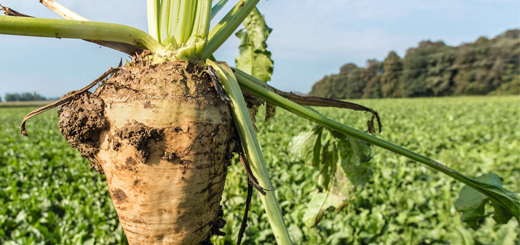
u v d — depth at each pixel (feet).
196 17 4.13
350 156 6.63
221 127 3.76
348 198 6.82
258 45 6.42
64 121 3.73
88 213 14.52
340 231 12.48
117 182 3.76
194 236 3.92
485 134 38.09
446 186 17.15
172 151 3.54
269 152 26.22
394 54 207.31
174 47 3.93
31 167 24.31
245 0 4.54
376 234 12.71
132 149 3.52
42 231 12.85
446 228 13.12
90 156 3.99
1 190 19.03
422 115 68.28
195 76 3.79
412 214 14.32
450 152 26.78
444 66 195.31
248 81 4.08
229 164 4.26
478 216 5.57
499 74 182.39
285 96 4.88
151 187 3.61
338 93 227.20
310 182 18.81
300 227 13.56
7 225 14.43
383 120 56.59
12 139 38.06
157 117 3.49
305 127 45.52
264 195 3.44
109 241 12.56
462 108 88.38
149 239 3.83
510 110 76.07
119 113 3.59
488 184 4.94
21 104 198.59
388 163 22.77
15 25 2.83
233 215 14.02
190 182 3.65
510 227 10.87
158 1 4.42
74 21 3.15
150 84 3.65
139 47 3.91
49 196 17.71
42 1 4.57
